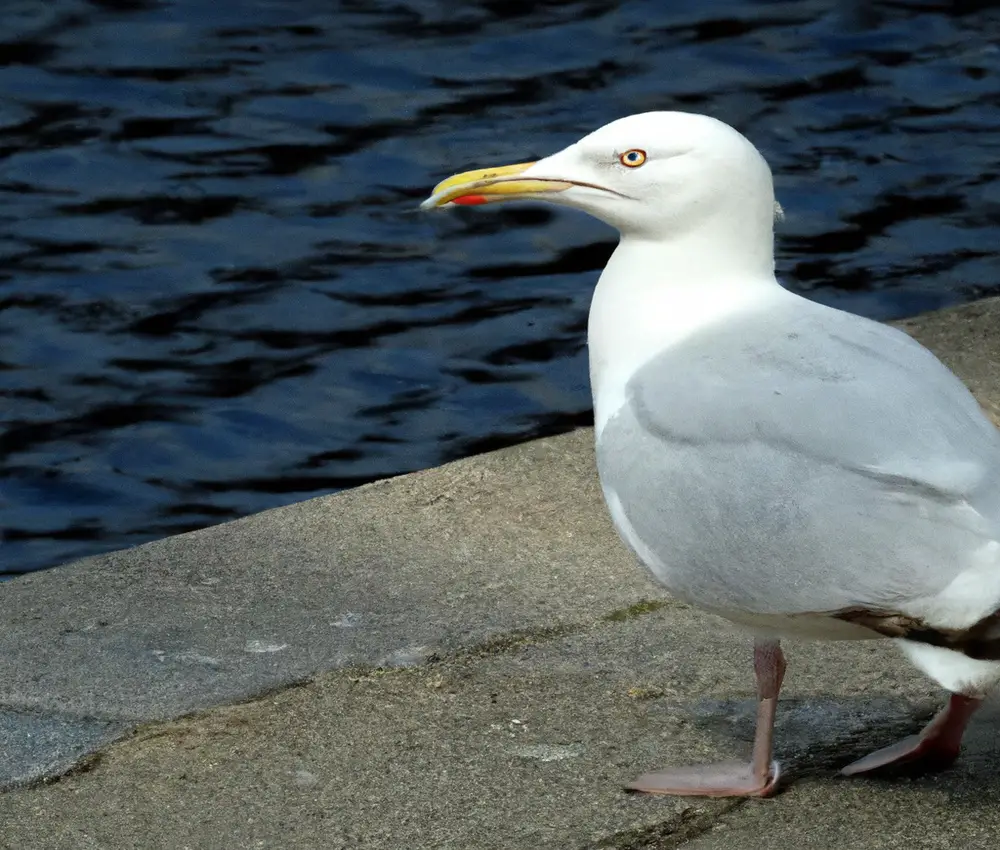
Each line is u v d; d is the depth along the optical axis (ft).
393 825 24.68
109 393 47.88
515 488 35.29
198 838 24.59
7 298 51.88
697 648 29.43
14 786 26.00
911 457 22.93
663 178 26.08
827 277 53.67
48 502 43.70
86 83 64.85
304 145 60.90
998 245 55.16
